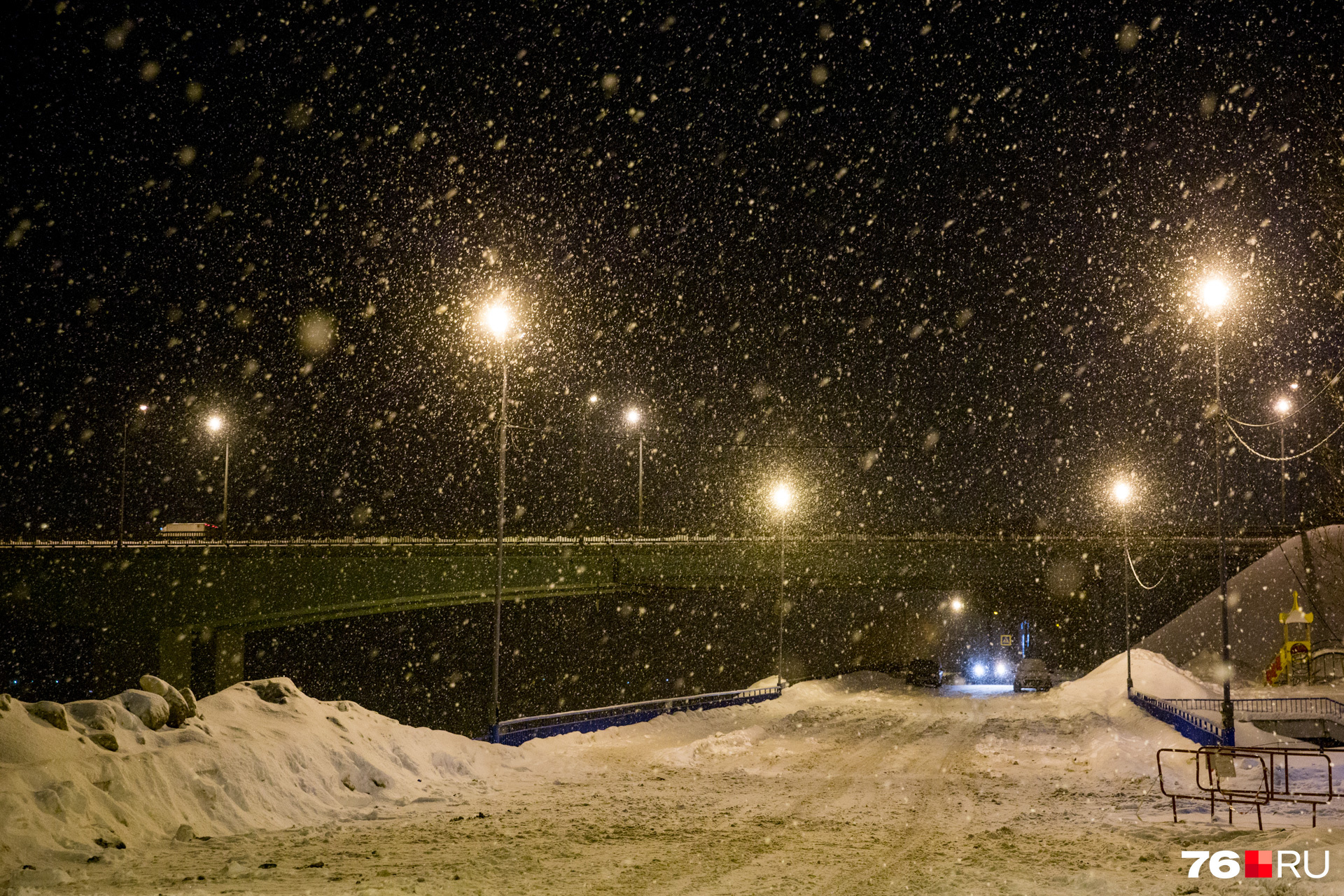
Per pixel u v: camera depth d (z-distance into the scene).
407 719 70.62
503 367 24.09
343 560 49.09
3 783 10.59
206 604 45.41
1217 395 23.84
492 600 55.56
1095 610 74.38
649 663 81.81
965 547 68.56
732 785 18.19
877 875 9.72
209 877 9.20
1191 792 17.09
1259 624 61.09
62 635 55.94
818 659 83.75
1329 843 10.52
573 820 13.65
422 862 10.26
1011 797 16.75
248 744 14.55
